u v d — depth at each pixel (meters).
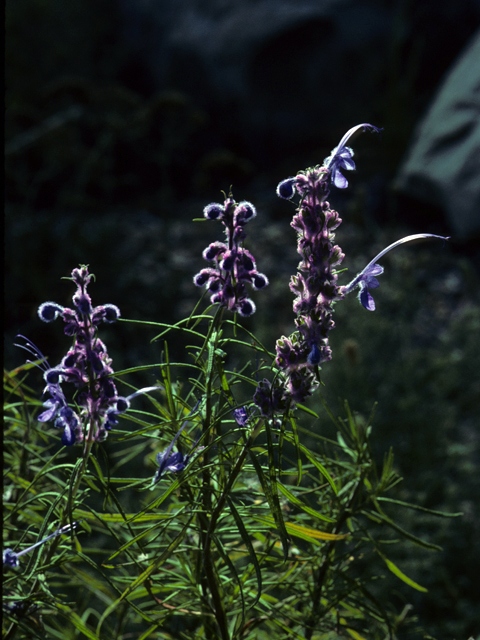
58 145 7.22
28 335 5.18
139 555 1.45
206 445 1.20
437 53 9.66
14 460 1.52
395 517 3.02
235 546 1.67
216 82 9.56
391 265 6.52
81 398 1.10
